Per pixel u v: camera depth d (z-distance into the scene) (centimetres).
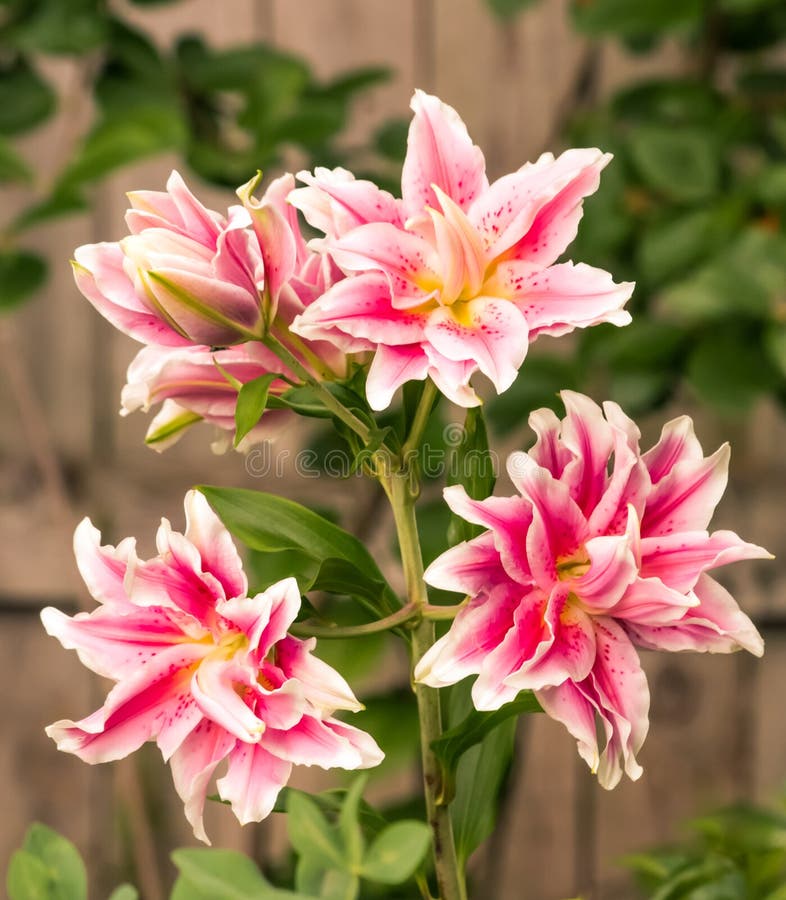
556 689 182
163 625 185
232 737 182
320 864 177
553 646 181
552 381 268
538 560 181
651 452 186
